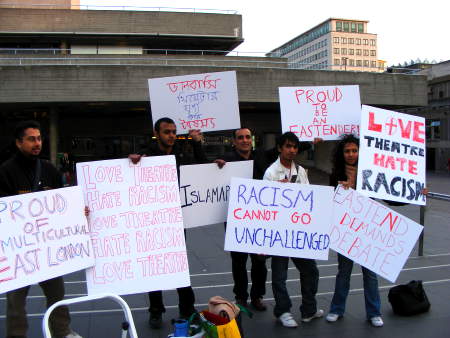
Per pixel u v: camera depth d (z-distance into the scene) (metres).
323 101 4.98
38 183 3.54
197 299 5.02
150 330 4.12
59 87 19.20
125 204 3.64
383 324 4.24
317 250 4.06
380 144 4.41
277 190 4.06
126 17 28.77
